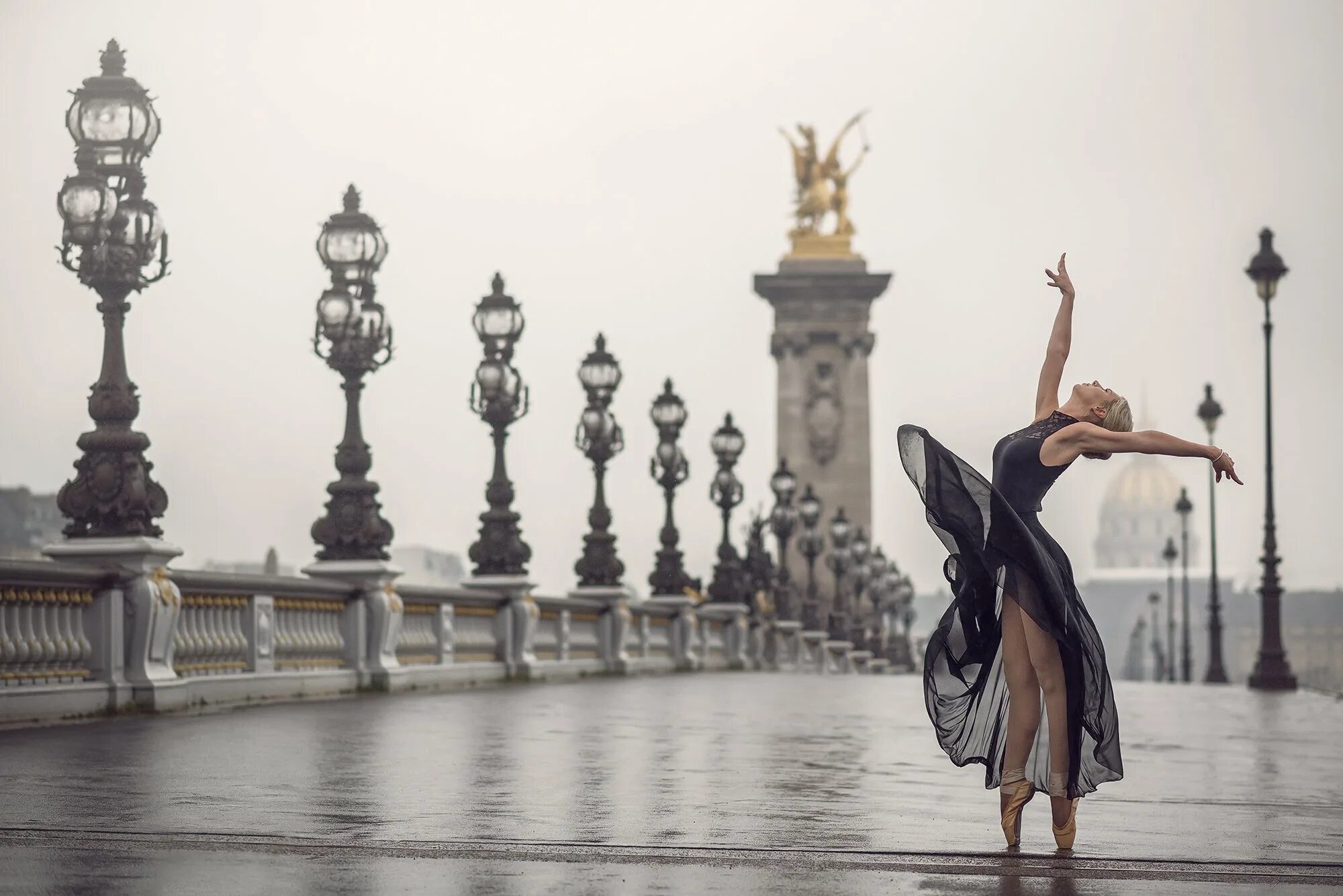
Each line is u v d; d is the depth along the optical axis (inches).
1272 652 2101.4
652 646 1939.0
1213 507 2935.5
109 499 855.7
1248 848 437.4
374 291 1176.2
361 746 708.0
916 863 405.7
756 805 514.6
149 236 877.2
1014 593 430.3
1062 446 443.5
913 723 926.4
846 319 6402.6
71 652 821.2
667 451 2025.1
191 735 744.3
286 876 374.6
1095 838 455.2
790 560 6146.7
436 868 388.5
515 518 1460.4
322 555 1169.4
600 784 570.6
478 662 1398.9
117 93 886.4
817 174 6624.0
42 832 431.5
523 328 1466.5
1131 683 2069.4
